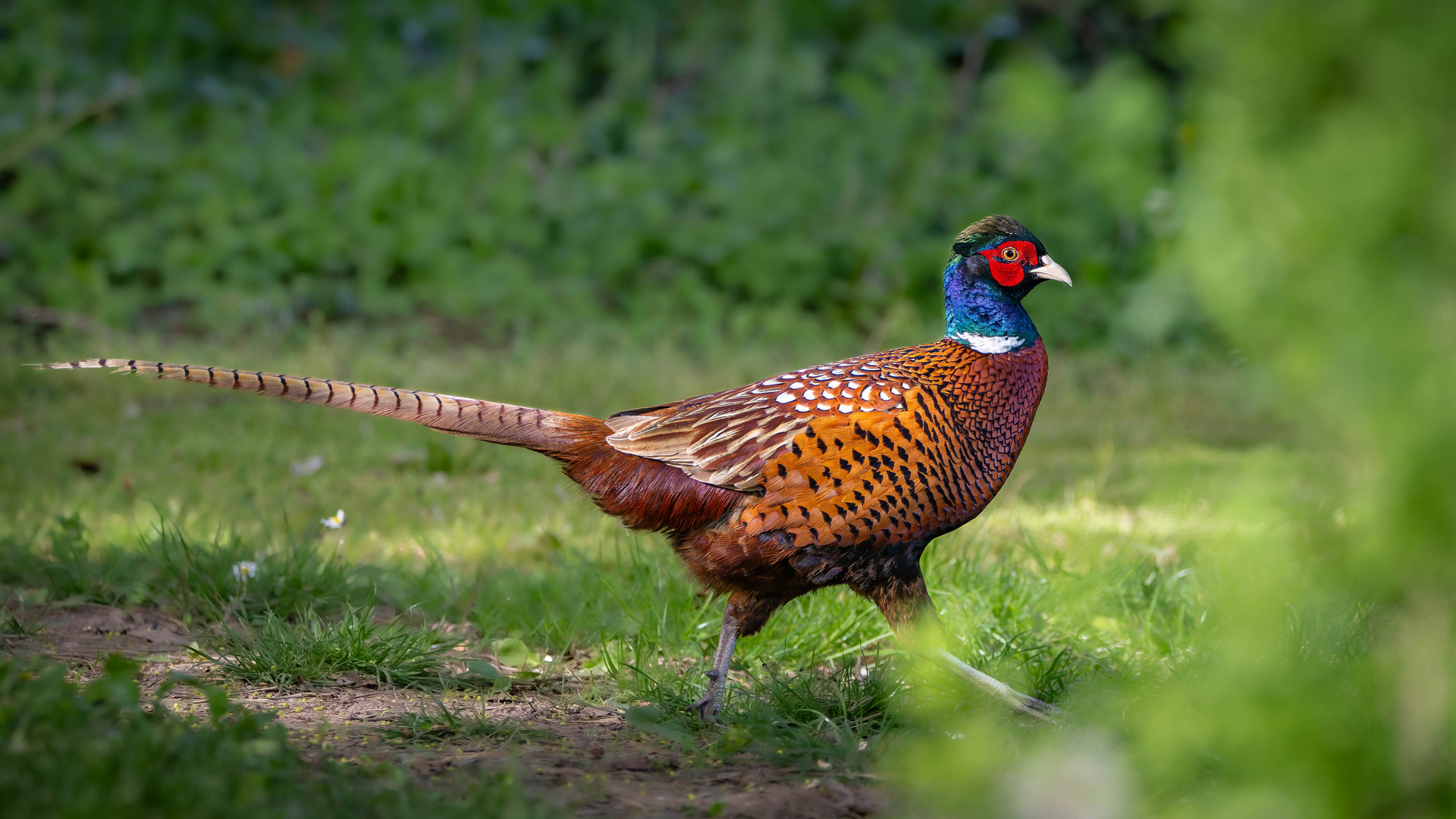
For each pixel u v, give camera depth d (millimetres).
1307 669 5602
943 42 28344
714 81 27656
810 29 28391
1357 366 4441
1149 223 20312
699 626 9312
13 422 15391
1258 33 4477
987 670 8445
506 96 26859
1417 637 4840
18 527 11250
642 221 23078
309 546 10766
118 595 10047
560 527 12094
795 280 22359
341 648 8648
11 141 22719
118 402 16391
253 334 20000
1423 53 4266
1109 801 5059
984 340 8148
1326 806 4820
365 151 23328
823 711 7902
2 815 5367
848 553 7660
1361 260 4410
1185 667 8000
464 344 20641
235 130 24125
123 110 25078
